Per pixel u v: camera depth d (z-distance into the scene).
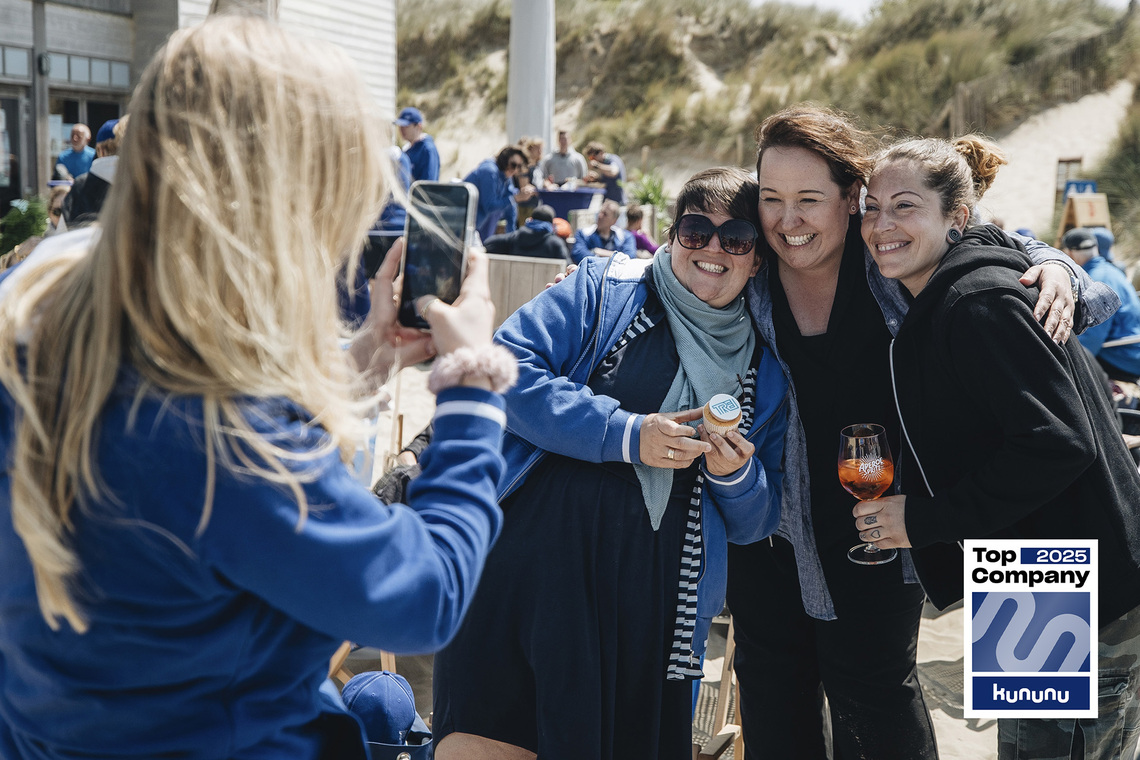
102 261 1.03
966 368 2.15
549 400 2.18
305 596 1.04
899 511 2.28
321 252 1.11
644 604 2.17
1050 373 2.08
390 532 1.09
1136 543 2.23
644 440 2.10
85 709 1.06
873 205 2.30
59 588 1.00
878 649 2.55
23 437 1.03
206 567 1.02
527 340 2.29
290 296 1.04
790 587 2.67
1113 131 20.34
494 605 2.23
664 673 2.22
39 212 7.71
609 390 2.29
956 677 3.98
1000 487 2.12
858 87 23.56
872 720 2.60
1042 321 2.13
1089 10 23.19
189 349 1.04
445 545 1.16
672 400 2.27
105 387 1.01
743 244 2.21
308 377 1.08
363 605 1.05
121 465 1.01
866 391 2.45
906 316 2.27
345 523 1.07
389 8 13.30
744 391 2.35
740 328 2.36
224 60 1.04
